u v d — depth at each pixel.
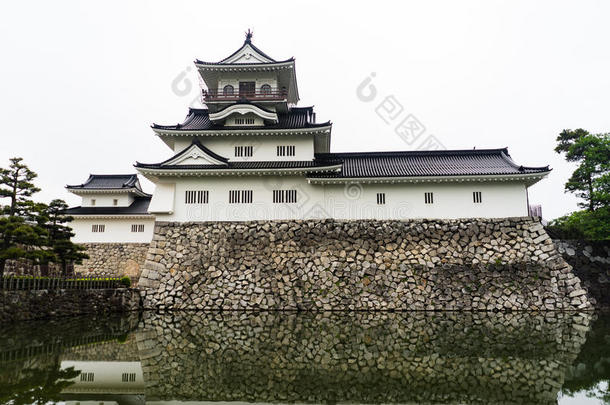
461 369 9.31
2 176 17.97
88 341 12.98
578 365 9.59
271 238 22.61
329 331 14.97
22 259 24.36
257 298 21.59
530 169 22.61
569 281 20.97
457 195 23.30
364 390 7.82
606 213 22.98
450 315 19.50
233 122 26.58
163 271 22.39
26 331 14.70
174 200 23.67
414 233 22.31
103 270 32.81
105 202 35.22
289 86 30.58
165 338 13.63
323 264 21.94
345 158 26.47
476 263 21.59
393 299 21.17
